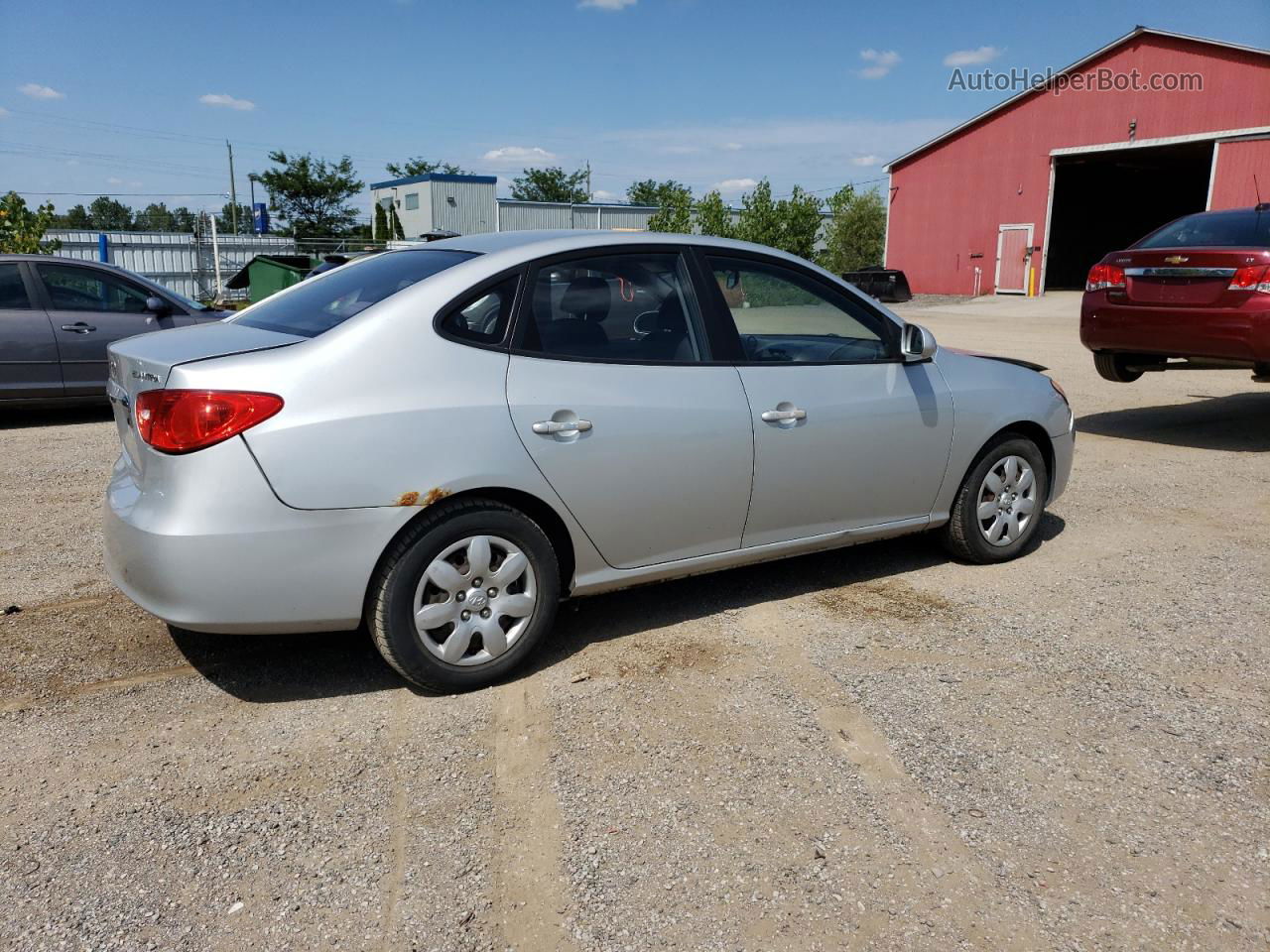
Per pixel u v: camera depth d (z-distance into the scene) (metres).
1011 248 31.94
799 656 3.74
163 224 78.12
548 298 3.52
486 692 3.43
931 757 3.02
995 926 2.29
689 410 3.69
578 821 2.69
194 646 3.81
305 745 3.08
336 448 3.05
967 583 4.58
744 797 2.80
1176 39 26.45
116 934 2.25
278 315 3.65
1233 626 4.07
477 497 3.32
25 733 3.13
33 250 17.83
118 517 3.16
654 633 3.97
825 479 4.11
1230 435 8.30
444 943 2.23
